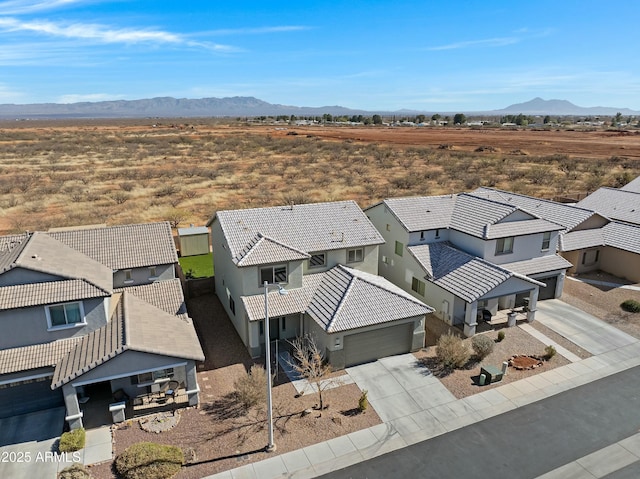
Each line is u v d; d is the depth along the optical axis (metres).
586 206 43.69
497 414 19.62
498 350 24.86
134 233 27.53
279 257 24.23
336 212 29.27
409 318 23.77
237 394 20.45
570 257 36.47
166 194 61.19
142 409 19.72
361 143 131.12
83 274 20.92
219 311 29.81
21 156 97.94
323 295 24.86
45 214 50.78
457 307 27.25
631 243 34.97
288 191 63.75
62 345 19.55
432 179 75.31
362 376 22.55
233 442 17.91
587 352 24.72
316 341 23.98
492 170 83.56
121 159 95.69
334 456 17.19
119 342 18.61
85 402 20.06
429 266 29.55
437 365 23.52
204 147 119.19
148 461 16.25
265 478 16.11
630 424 18.97
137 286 25.72
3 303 18.33
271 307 24.02
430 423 19.06
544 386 21.64
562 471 16.47
